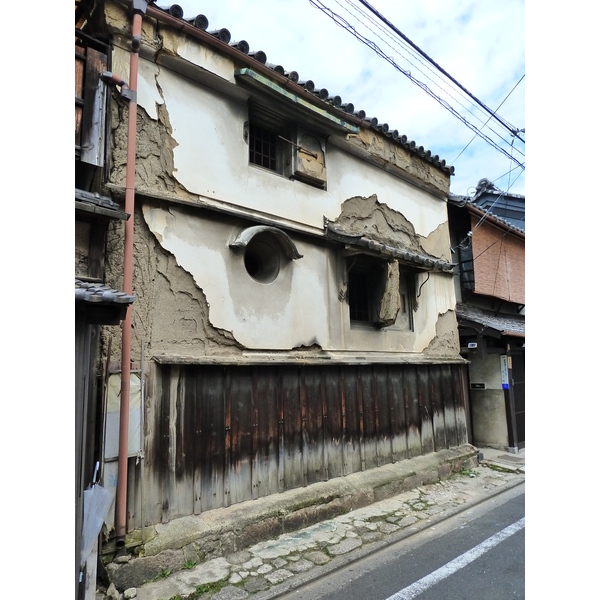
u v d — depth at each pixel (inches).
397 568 196.1
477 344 437.1
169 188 211.9
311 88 268.1
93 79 178.2
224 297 228.1
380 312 310.5
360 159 328.5
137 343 193.9
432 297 380.2
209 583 177.8
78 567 119.7
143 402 189.9
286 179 268.5
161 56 212.1
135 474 185.6
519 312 567.2
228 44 232.7
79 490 119.7
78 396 119.3
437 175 403.9
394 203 355.3
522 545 217.9
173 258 210.5
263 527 217.2
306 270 274.8
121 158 197.6
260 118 264.2
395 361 316.5
